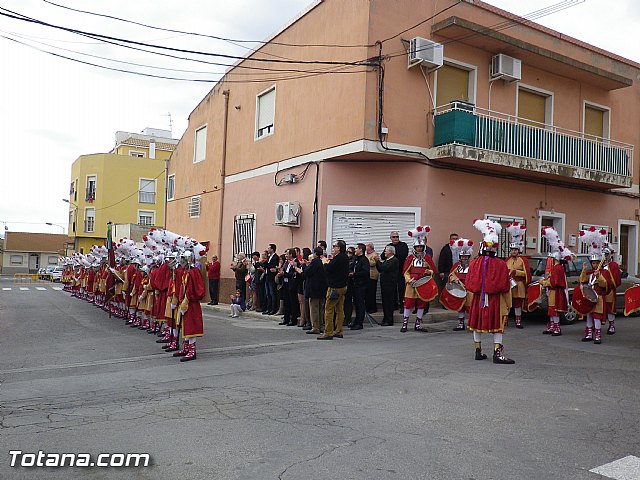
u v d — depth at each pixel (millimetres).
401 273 13805
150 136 60312
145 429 5531
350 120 14305
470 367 8375
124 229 39875
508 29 16281
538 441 5148
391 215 14727
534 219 16562
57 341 11688
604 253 10984
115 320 15688
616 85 18406
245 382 7527
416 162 14602
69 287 32781
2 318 16391
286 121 17156
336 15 15094
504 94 16141
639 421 5746
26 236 69750
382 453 4832
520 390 6969
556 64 16672
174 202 26797
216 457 4766
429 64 14328
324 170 15203
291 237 16422
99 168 49938
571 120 17844
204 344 10836
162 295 11328
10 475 4438
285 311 13703
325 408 6211
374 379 7617
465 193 15148
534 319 14234
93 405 6469
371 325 13062
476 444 5059
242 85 20109
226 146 21125
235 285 19547
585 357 9188
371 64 13891
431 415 5930
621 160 18172
